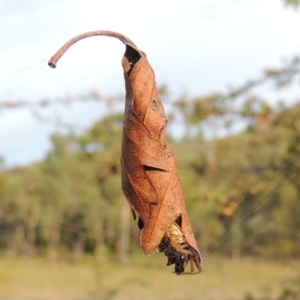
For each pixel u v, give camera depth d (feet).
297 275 27.66
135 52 7.89
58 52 7.27
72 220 38.32
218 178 37.24
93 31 7.55
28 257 46.24
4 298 40.22
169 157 7.81
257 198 25.44
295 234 29.91
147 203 7.75
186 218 7.84
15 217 39.91
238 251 31.37
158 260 36.19
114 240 37.96
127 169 7.83
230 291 29.30
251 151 33.91
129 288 35.24
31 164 37.70
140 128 7.77
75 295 38.58
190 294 31.76
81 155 36.27
